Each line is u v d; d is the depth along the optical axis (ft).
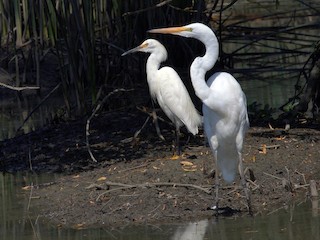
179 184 35.60
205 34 31.63
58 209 34.94
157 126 45.91
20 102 67.00
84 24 54.49
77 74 53.88
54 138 48.85
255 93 63.21
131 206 34.17
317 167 38.29
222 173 33.45
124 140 46.42
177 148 41.86
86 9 53.93
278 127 46.91
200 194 34.99
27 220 33.83
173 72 44.19
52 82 69.87
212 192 35.17
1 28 74.54
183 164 39.19
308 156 39.81
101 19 64.23
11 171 43.09
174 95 43.16
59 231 31.96
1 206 36.22
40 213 34.73
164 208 33.65
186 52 65.21
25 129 54.13
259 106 55.36
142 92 59.88
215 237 29.86
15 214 34.81
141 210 33.65
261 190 35.32
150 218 32.73
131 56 60.70
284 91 63.10
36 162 44.06
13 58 70.28
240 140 32.22
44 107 63.36
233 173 33.32
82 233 31.45
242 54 75.72
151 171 38.55
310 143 42.09
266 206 33.76
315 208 33.19
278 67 73.61
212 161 39.52
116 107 56.70
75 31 56.75
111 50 63.00
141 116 52.26
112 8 64.18
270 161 39.22
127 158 42.32
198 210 33.35
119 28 59.98
